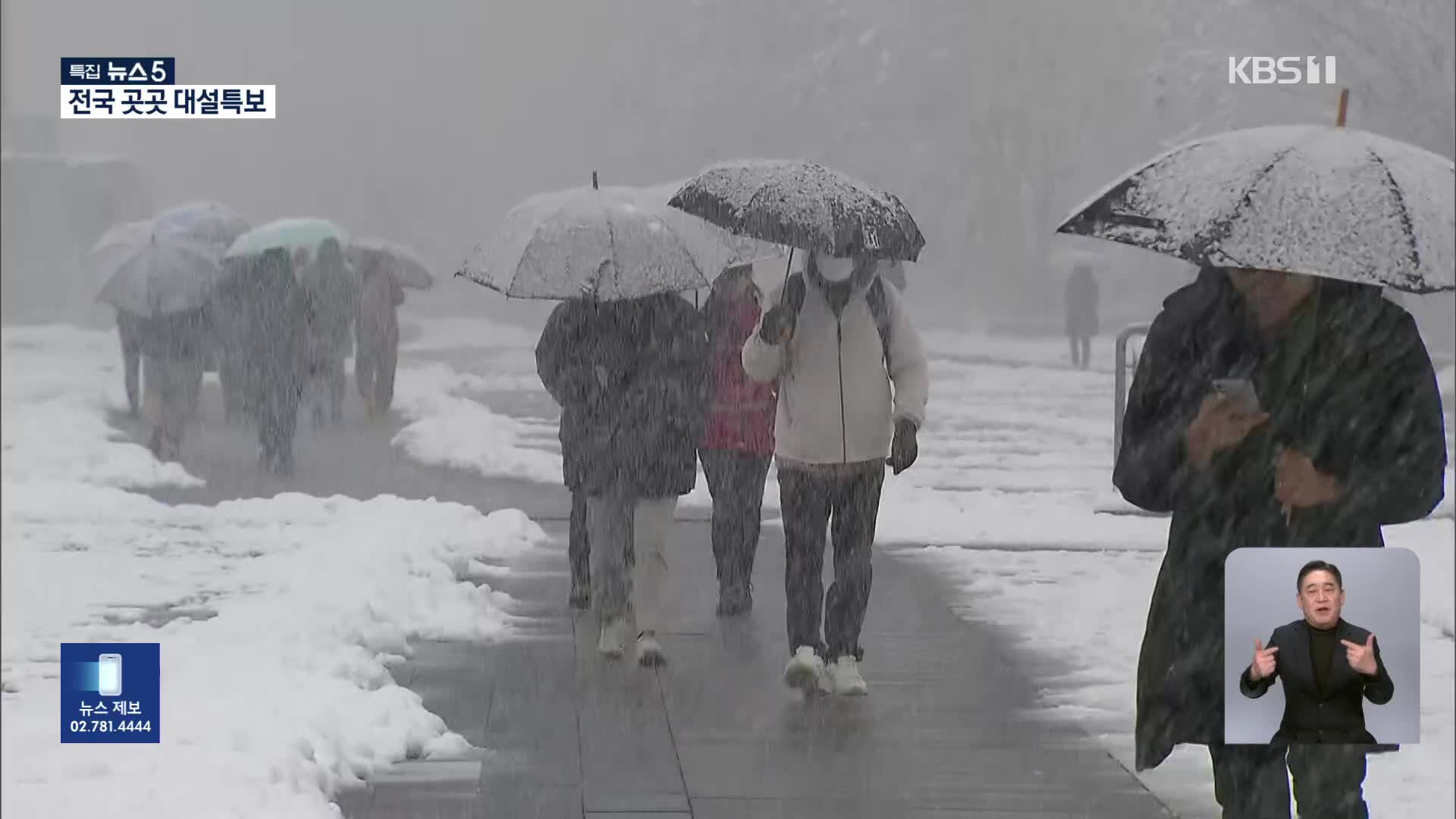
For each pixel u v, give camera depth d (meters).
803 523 30.81
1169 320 19.59
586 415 33.44
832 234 29.30
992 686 31.97
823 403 30.12
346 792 25.17
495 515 50.53
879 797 25.27
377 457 69.75
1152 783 26.06
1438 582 40.97
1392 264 18.20
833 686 31.05
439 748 27.52
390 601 37.44
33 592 40.00
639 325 33.06
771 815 24.34
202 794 23.42
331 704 28.45
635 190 34.66
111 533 48.50
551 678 32.41
